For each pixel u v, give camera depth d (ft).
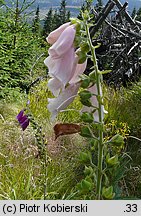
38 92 21.76
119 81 27.04
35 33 28.19
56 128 5.12
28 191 11.11
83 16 4.75
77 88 4.97
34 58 25.45
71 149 15.06
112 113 18.53
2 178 12.03
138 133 17.21
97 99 4.90
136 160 14.82
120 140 5.13
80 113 5.22
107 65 27.53
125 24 28.48
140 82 24.57
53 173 12.71
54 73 4.76
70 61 4.77
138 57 26.94
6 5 24.34
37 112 18.66
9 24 24.67
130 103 20.88
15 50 22.62
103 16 23.90
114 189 7.85
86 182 5.08
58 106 4.98
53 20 38.68
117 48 28.07
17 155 13.70
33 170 12.60
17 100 20.85
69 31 4.67
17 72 24.43
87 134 5.10
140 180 13.14
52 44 4.91
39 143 11.07
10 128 16.01
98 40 27.04
